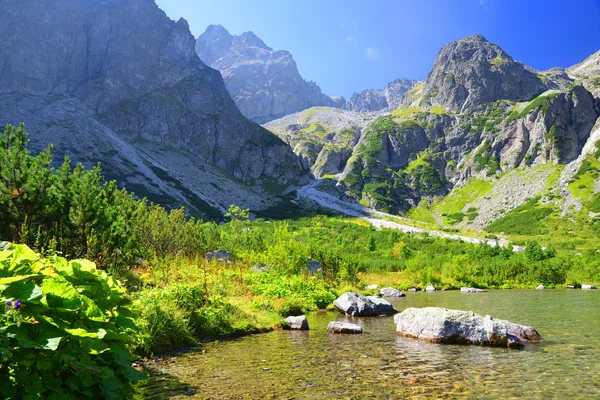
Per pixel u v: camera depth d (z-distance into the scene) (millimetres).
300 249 38500
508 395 7879
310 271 37375
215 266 28156
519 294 36594
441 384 8633
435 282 48062
